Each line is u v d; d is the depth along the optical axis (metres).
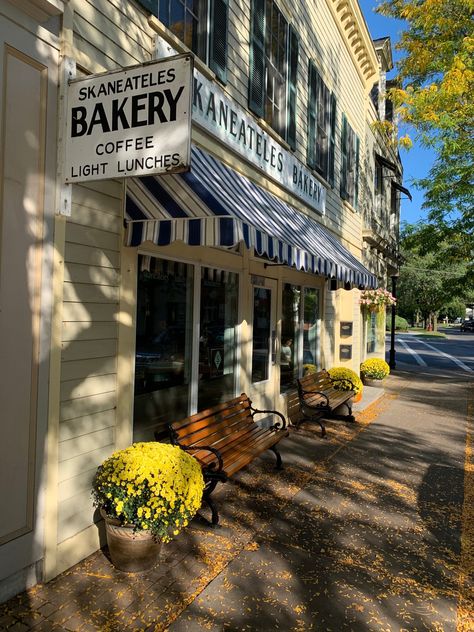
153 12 4.32
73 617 2.90
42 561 3.23
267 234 4.10
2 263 2.90
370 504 4.80
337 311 12.05
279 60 7.60
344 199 11.60
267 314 7.62
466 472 5.91
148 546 3.36
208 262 5.58
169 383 4.94
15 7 2.94
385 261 18.17
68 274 3.42
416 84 11.67
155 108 2.87
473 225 13.68
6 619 2.86
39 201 3.15
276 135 7.25
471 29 10.27
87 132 3.12
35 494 3.15
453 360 22.97
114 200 3.84
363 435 7.62
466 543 4.04
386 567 3.62
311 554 3.77
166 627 2.86
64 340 3.39
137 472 3.23
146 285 4.52
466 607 3.17
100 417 3.75
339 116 11.06
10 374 2.97
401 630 2.92
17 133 2.98
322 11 9.66
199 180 3.88
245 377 6.60
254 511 4.52
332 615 3.03
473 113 10.51
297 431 7.75
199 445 4.56
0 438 2.91
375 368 12.77
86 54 3.50
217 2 5.54
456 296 15.83
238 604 3.10
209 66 5.39
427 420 8.99
